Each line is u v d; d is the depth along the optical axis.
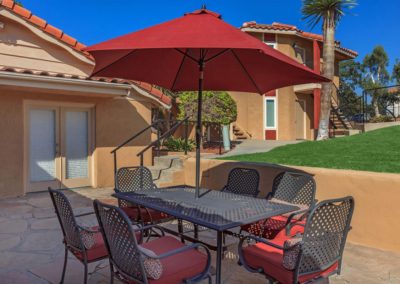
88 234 3.34
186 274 2.95
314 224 2.84
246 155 9.02
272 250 3.28
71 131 9.38
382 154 7.69
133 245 2.71
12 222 6.14
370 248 5.05
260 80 5.12
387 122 15.79
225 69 5.12
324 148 9.16
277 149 9.96
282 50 18.27
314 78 4.39
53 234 5.48
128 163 10.21
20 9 8.51
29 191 8.66
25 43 8.77
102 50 3.30
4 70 7.20
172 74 5.47
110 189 9.47
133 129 10.27
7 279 3.91
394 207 4.89
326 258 3.02
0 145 8.17
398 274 4.14
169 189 4.96
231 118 13.92
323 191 5.62
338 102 18.47
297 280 2.83
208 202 4.07
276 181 5.25
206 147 13.77
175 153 12.38
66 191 9.07
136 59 4.81
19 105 8.41
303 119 19.31
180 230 4.91
